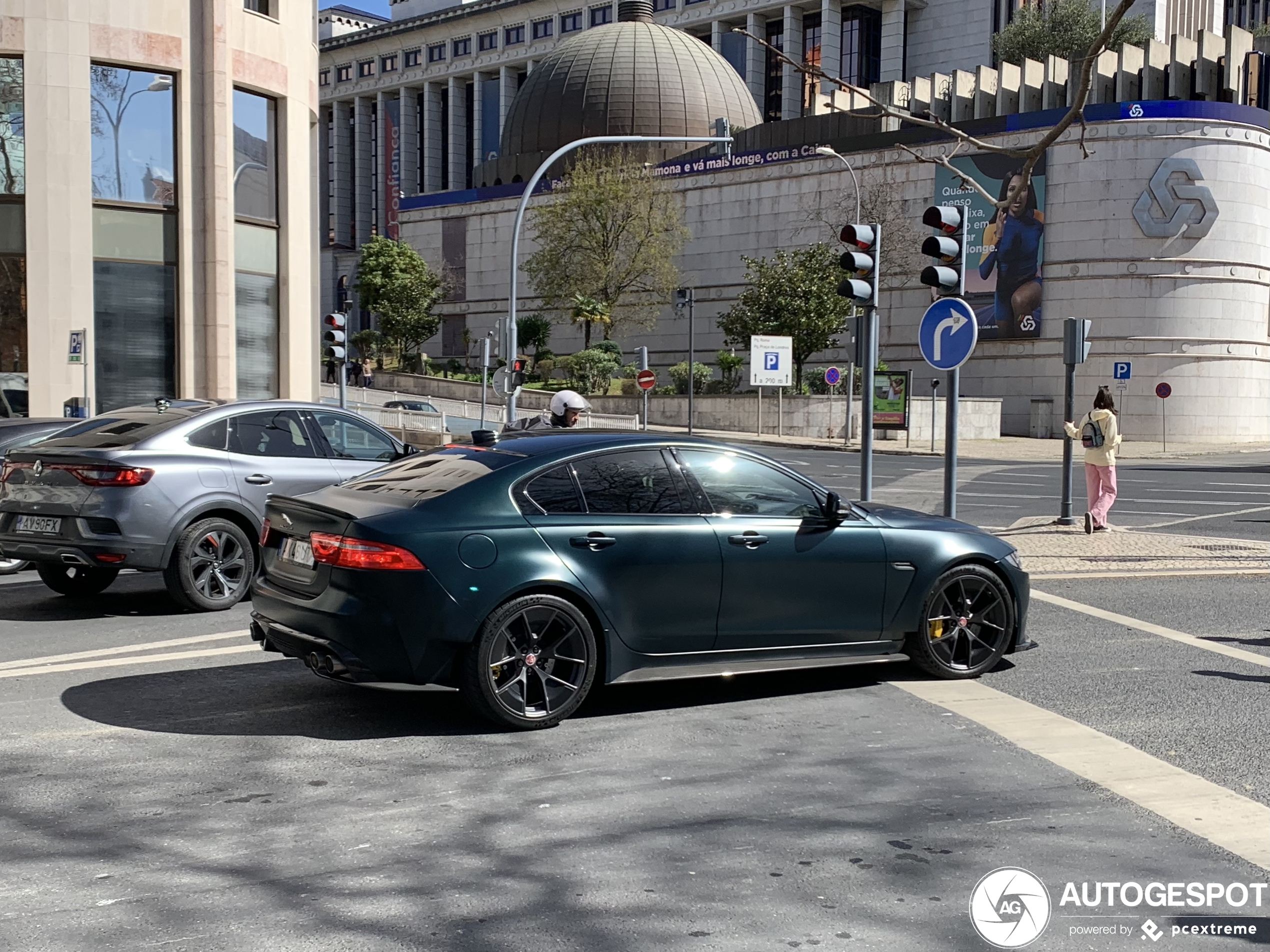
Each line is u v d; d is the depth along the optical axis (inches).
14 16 884.0
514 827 178.4
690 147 3090.6
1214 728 236.8
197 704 255.0
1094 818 183.5
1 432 466.6
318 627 229.5
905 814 185.2
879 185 2330.2
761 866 163.0
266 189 1024.2
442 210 3272.6
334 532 232.2
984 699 260.8
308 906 148.8
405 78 4697.3
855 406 1834.4
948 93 2345.0
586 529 240.8
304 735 231.1
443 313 3289.9
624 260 2519.7
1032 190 2097.7
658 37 3255.4
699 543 249.8
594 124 3127.5
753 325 2053.4
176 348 948.6
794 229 2493.8
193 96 944.9
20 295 899.4
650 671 247.9
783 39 3666.3
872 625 269.0
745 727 237.8
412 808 187.5
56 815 183.5
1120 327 2043.6
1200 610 378.6
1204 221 2007.9
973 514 711.7
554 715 236.5
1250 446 1973.4
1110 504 583.5
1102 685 274.1
